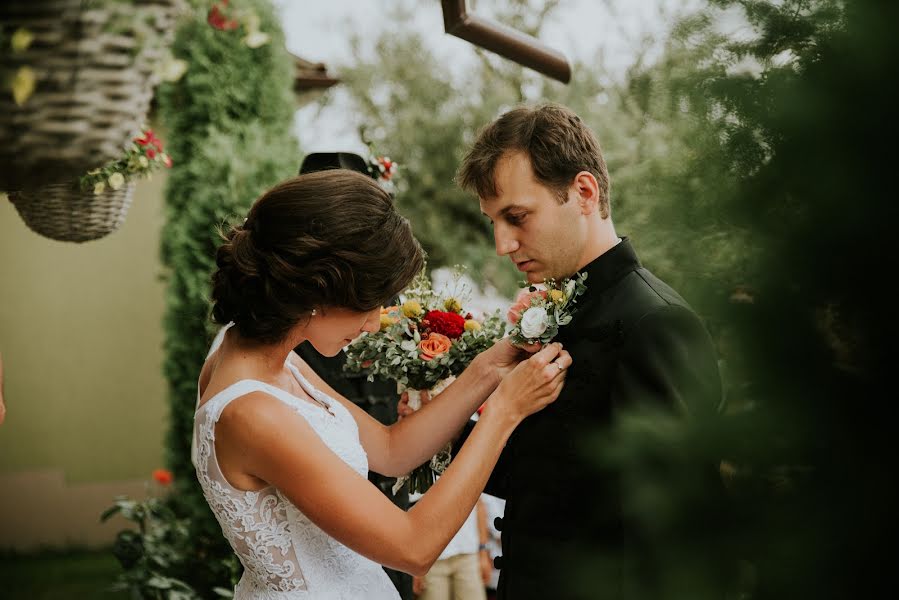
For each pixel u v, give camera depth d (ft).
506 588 5.55
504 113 5.61
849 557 1.64
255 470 4.58
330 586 5.06
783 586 1.68
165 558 13.07
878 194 1.64
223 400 4.65
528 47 7.02
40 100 2.77
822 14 1.71
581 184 5.39
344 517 4.47
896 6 1.61
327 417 5.17
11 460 24.30
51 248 24.72
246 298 4.75
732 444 1.74
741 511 1.71
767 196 1.73
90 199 6.88
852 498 1.64
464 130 40.04
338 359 8.29
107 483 24.76
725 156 1.77
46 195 6.73
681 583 1.73
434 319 6.28
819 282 1.69
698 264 1.77
